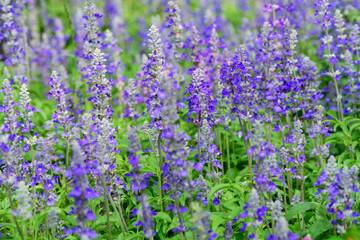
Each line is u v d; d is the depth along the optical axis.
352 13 2.09
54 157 1.66
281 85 1.61
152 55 1.58
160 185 1.60
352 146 1.75
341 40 1.84
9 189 1.52
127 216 1.64
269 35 1.56
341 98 1.87
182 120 1.91
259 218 1.43
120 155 1.74
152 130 1.67
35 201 1.57
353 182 1.53
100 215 1.61
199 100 1.57
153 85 1.58
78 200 1.42
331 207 1.48
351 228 1.47
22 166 1.60
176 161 1.45
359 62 1.83
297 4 2.13
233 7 3.52
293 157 1.65
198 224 1.43
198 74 1.57
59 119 1.66
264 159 1.48
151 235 1.46
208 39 1.96
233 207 1.57
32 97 2.10
